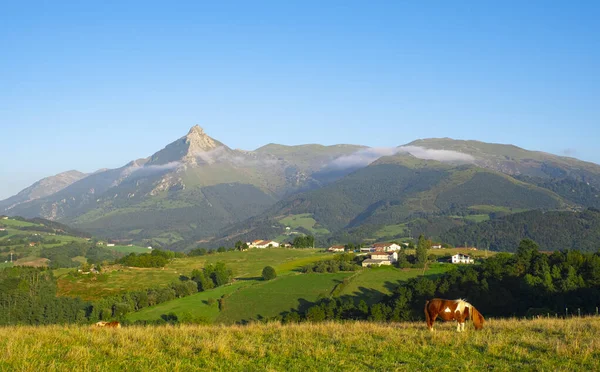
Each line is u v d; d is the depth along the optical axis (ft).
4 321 251.19
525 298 233.96
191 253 637.71
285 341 67.67
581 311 199.72
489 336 68.49
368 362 57.52
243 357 59.93
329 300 280.72
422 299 255.29
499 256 278.46
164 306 307.58
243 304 294.87
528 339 65.98
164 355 60.13
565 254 262.47
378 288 304.50
